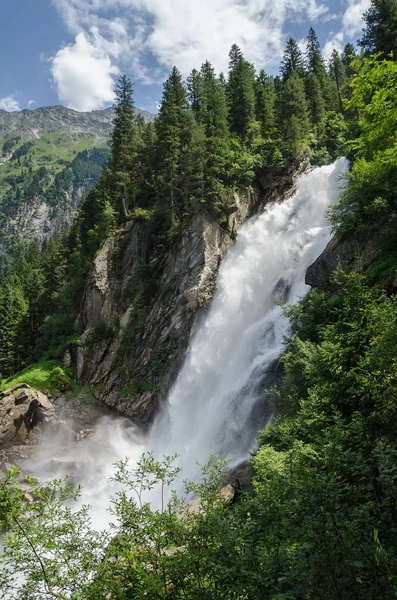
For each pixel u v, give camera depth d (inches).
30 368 2012.8
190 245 1808.6
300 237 1702.8
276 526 233.5
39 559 219.8
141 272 1934.1
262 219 1910.7
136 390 1728.6
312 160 2076.8
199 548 217.9
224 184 1957.4
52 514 239.1
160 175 2015.3
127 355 1820.9
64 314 2220.7
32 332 2615.7
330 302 861.8
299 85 2273.6
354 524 194.1
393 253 816.9
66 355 1967.3
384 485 228.4
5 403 1695.4
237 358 1496.1
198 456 1293.1
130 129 2193.7
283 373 1154.7
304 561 182.7
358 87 528.7
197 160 1809.8
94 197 2792.8
